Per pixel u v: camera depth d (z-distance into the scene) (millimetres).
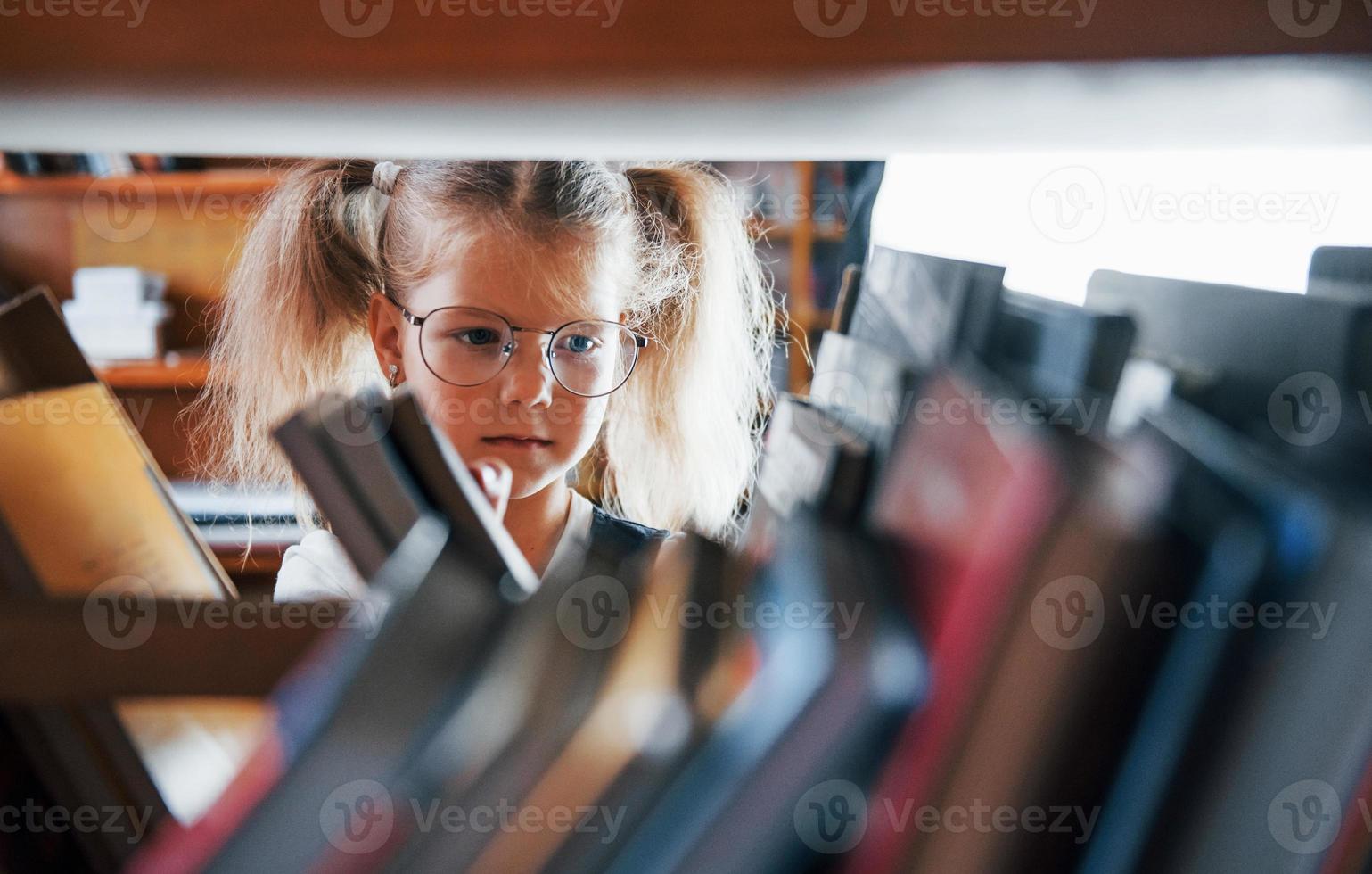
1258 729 269
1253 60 288
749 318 1066
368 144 459
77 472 370
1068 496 259
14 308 401
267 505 903
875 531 287
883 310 417
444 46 292
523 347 801
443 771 290
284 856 287
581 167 854
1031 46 290
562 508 827
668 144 468
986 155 503
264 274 891
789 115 395
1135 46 288
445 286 815
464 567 301
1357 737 268
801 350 1149
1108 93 342
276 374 899
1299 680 265
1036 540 261
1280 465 284
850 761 269
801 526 295
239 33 286
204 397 1240
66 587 356
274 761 302
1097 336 312
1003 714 268
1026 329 352
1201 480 268
